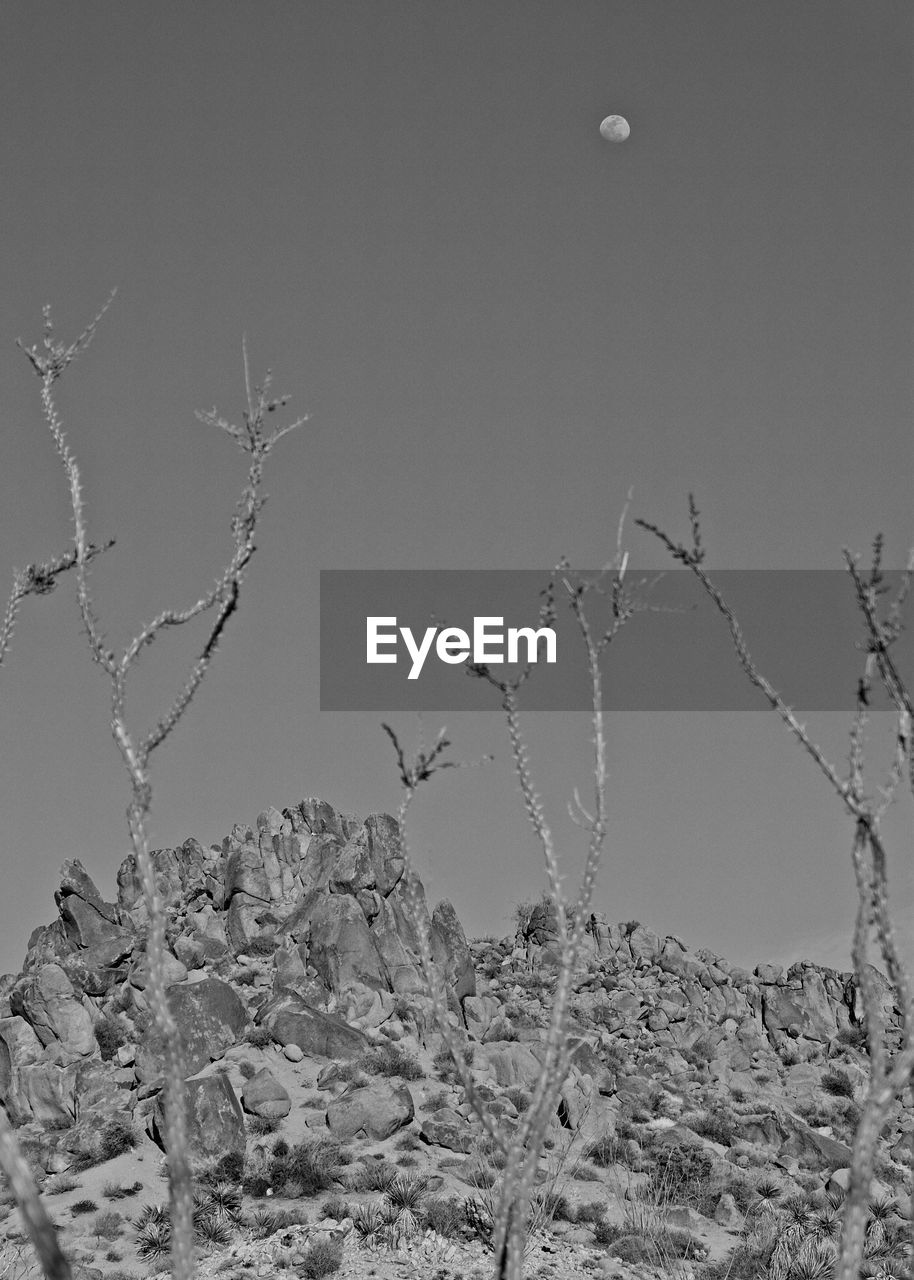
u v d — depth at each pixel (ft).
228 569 20.42
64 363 22.04
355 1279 96.37
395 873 187.73
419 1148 135.03
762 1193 129.80
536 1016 180.34
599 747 21.29
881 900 17.65
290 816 202.69
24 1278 105.60
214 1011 160.45
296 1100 148.05
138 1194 125.59
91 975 166.61
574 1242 111.04
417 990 174.09
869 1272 97.91
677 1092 165.78
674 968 201.16
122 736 19.21
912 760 18.07
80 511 21.09
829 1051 180.34
